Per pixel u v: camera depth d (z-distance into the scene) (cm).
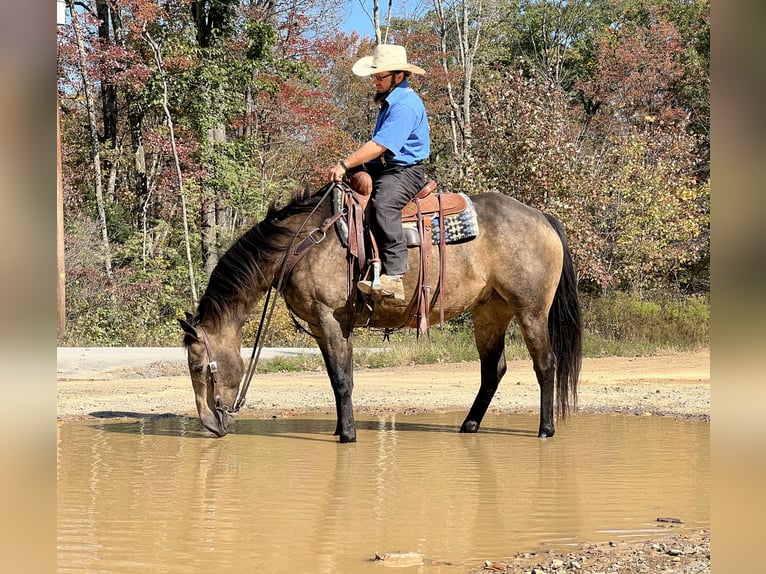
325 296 767
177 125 3044
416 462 688
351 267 764
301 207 790
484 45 4622
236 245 791
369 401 1116
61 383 1378
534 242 810
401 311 784
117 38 2927
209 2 3022
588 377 1401
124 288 2516
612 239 2608
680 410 1002
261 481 609
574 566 388
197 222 3022
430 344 1852
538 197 2209
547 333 818
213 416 789
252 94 3306
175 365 1644
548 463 680
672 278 3094
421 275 770
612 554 411
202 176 2942
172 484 598
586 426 895
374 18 3306
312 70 3556
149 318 2511
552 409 822
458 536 454
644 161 2812
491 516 499
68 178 2933
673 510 515
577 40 5391
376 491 572
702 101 4644
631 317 2136
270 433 856
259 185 3225
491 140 2323
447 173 2686
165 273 2773
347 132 4159
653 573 376
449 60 4559
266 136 3481
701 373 1450
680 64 4647
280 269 783
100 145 2998
